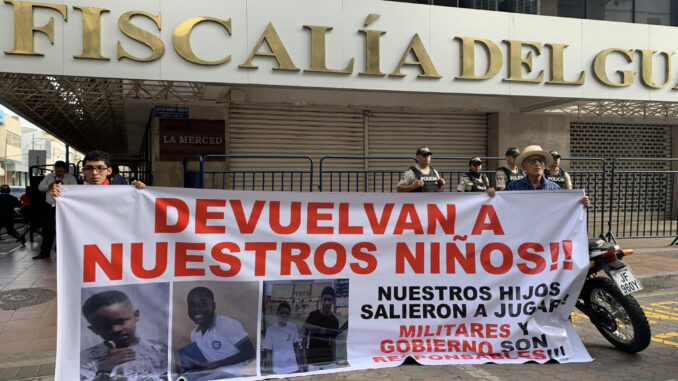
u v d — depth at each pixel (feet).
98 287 10.59
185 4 23.53
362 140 33.37
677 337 14.80
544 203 13.17
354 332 12.11
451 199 12.80
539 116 36.32
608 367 12.29
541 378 11.56
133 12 22.84
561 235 13.15
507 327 12.70
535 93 28.68
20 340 14.12
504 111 35.45
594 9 35.14
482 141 36.22
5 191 34.50
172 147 29.68
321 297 12.00
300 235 11.98
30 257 27.76
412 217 12.59
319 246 12.07
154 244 11.07
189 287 11.23
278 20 24.77
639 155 40.96
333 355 11.87
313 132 32.32
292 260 11.91
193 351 11.07
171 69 23.48
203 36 23.85
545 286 12.95
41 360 12.73
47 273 22.89
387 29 26.37
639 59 30.45
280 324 11.69
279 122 31.65
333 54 25.67
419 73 26.86
